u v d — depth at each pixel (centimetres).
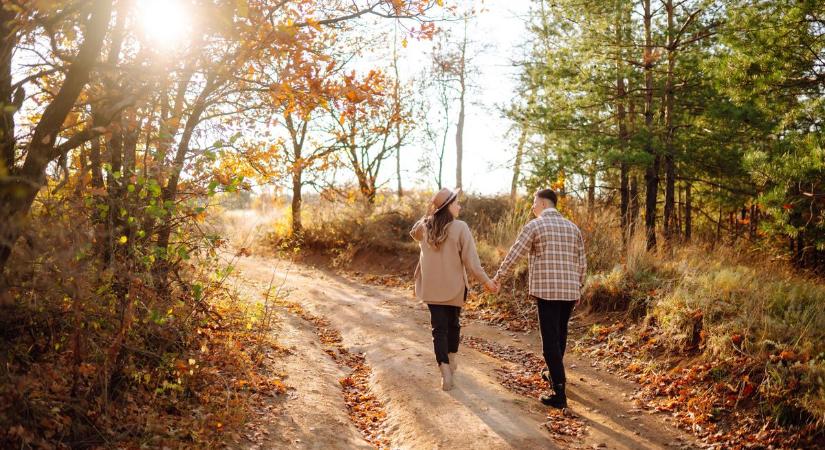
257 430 407
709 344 562
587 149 1287
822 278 1020
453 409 467
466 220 1444
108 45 463
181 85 538
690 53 1216
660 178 1462
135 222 389
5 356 329
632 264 796
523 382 564
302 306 929
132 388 402
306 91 486
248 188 515
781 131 1085
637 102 1360
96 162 442
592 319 755
